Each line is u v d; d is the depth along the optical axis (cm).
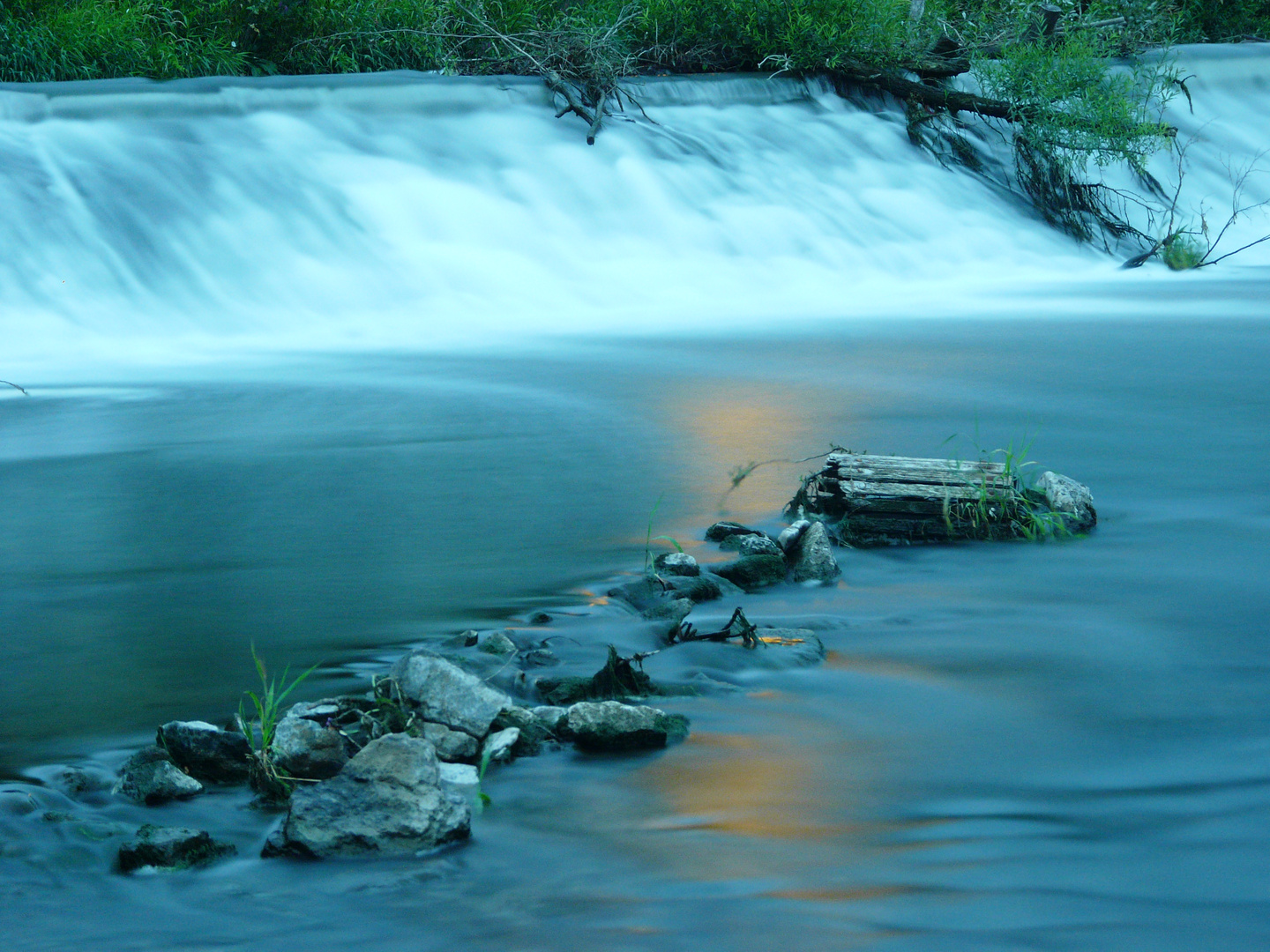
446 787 349
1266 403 985
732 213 1859
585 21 2147
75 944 274
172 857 310
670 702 417
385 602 521
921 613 513
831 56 2241
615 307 1622
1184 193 2341
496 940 273
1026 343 1311
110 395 1045
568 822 333
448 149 1817
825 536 570
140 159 1578
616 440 853
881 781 355
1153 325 1436
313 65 2108
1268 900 287
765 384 1080
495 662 443
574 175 1841
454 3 2186
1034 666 449
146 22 1994
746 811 338
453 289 1583
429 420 930
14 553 596
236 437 870
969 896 290
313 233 1585
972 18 2589
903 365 1178
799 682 436
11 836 324
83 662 455
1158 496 709
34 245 1416
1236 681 432
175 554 593
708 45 2273
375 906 290
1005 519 629
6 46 1792
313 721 392
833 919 279
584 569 566
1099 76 2152
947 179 2128
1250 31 2991
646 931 276
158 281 1452
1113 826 326
